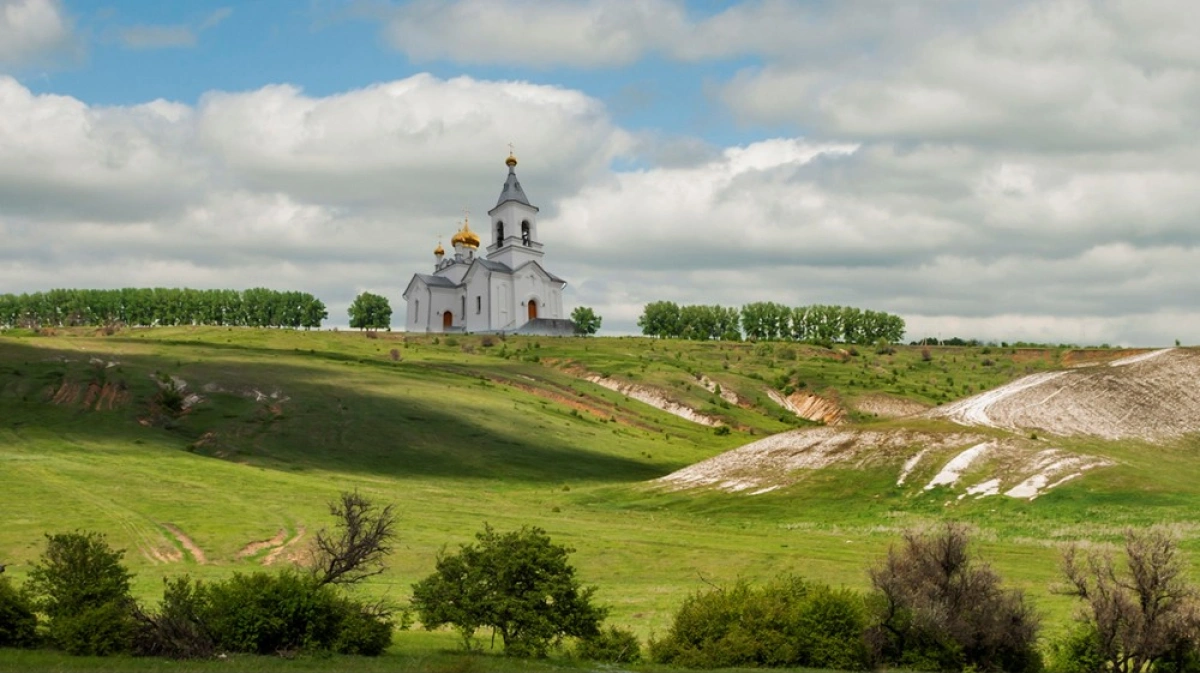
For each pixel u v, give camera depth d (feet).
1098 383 316.19
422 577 182.39
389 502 258.98
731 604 129.39
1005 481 245.86
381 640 124.67
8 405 352.28
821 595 127.54
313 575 131.64
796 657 123.54
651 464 370.94
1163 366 320.09
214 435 343.87
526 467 345.51
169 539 205.36
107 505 229.86
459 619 127.03
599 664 122.31
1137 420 291.79
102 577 121.70
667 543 209.05
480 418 405.80
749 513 255.50
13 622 115.55
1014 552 186.91
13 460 274.77
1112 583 127.85
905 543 149.28
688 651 124.47
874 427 301.22
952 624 125.70
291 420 370.94
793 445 303.27
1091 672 122.21
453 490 300.81
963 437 278.67
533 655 124.67
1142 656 119.24
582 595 131.64
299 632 120.88
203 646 115.85
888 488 257.75
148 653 114.73
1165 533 128.88
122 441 321.93
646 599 163.43
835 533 221.66
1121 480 232.12
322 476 304.30
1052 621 142.10
